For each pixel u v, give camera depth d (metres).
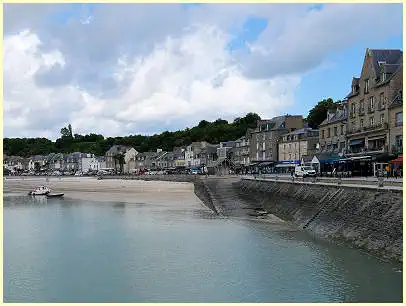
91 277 20.84
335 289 18.11
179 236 30.19
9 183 104.06
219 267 22.05
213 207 46.78
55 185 95.19
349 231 26.88
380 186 27.72
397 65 52.38
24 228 34.41
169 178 103.81
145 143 189.12
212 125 176.50
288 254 24.17
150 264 22.91
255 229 32.72
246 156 108.62
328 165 63.22
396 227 22.41
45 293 18.64
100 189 81.00
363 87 57.44
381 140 53.03
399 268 20.50
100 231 32.59
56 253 25.64
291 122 96.12
